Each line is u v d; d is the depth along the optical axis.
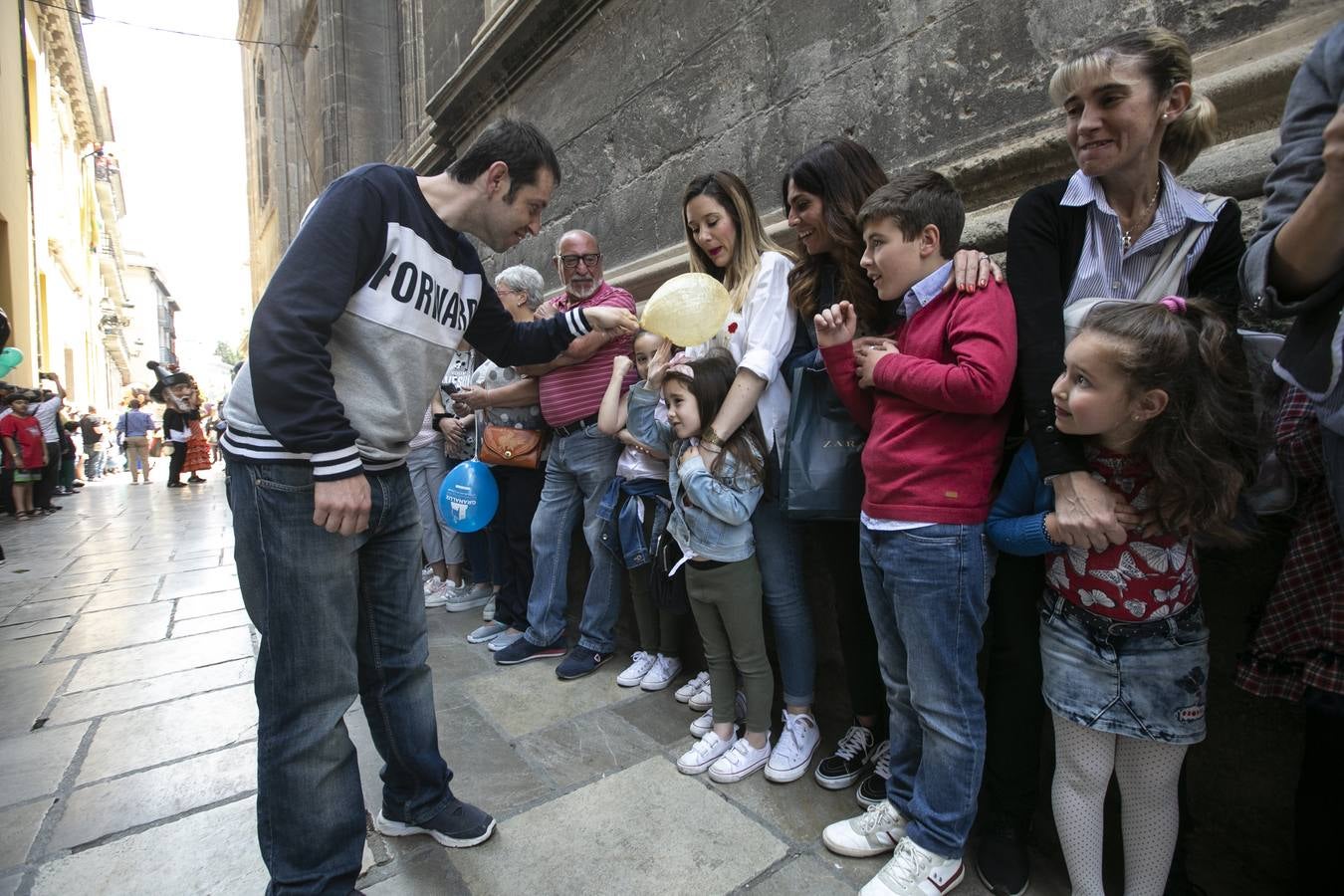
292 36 12.21
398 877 1.59
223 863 1.68
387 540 1.60
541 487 3.09
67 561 5.31
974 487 1.39
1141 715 1.21
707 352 2.09
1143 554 1.21
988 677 1.53
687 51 3.05
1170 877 1.35
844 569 1.89
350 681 1.42
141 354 42.50
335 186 1.35
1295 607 1.12
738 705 2.21
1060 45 1.71
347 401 1.40
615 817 1.79
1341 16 1.29
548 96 4.18
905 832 1.54
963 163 1.86
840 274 1.81
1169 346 1.08
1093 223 1.31
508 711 2.43
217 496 10.45
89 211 20.97
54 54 15.30
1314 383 0.96
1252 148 1.34
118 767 2.13
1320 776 1.11
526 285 3.03
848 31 2.29
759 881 1.53
